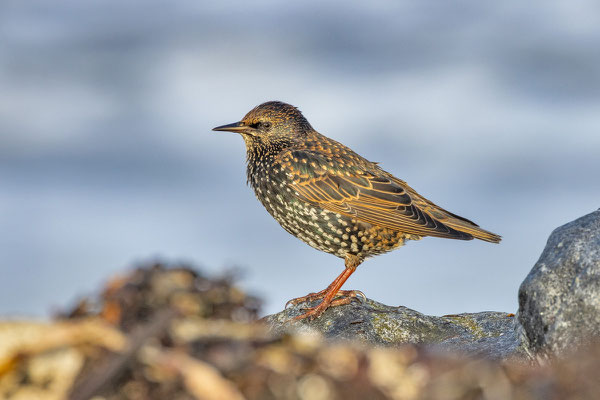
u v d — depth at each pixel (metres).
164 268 5.57
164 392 4.82
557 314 8.30
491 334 11.95
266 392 4.95
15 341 5.05
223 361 4.98
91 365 4.91
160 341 5.05
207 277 5.64
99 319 5.32
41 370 4.92
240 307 5.61
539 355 8.42
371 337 11.98
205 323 5.38
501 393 5.45
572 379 5.71
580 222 9.02
